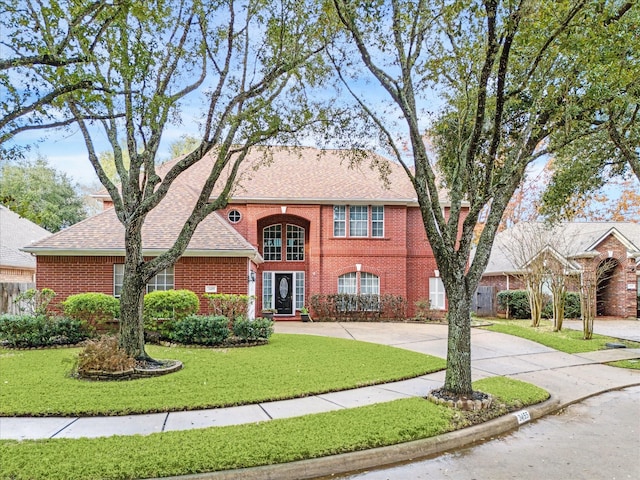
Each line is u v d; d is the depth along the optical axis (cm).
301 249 2191
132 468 463
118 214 962
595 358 1214
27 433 579
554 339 1460
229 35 917
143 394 751
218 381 841
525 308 2225
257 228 2145
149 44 863
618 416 735
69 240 1499
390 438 562
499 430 649
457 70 794
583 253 2320
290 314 2153
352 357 1095
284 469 482
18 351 1174
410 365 1008
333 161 2406
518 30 682
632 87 884
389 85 766
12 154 588
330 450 522
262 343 1301
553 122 792
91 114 812
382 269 2120
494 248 2884
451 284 753
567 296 2219
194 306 1322
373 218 2147
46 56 483
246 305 1397
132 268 949
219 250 1502
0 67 464
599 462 540
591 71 746
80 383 822
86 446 521
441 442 576
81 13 557
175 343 1277
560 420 713
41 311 1323
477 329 1727
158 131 957
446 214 2080
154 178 963
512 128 878
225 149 958
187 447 520
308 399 745
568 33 652
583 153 1398
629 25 731
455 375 742
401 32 752
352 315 2078
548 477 496
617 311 2381
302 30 915
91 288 1490
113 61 750
